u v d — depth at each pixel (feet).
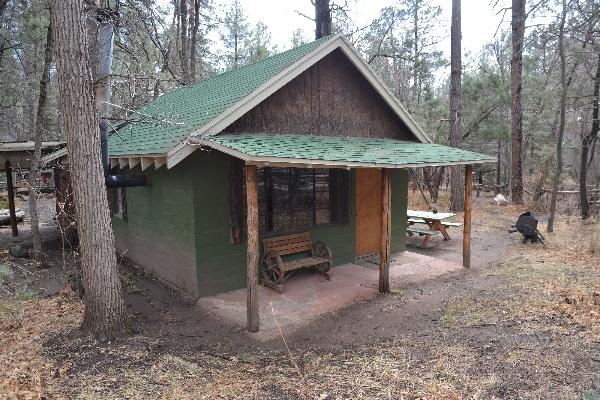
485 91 66.80
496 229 46.29
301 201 28.53
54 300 23.08
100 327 18.30
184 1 61.11
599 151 74.54
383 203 24.61
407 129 34.58
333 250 30.58
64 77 16.69
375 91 31.83
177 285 26.40
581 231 42.22
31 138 52.75
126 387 14.11
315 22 52.03
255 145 20.68
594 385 13.29
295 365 15.80
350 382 14.56
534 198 59.06
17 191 76.18
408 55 82.12
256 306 19.88
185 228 24.85
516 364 15.05
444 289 25.68
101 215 17.94
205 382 14.76
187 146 21.56
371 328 20.10
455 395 13.16
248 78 29.19
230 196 24.67
